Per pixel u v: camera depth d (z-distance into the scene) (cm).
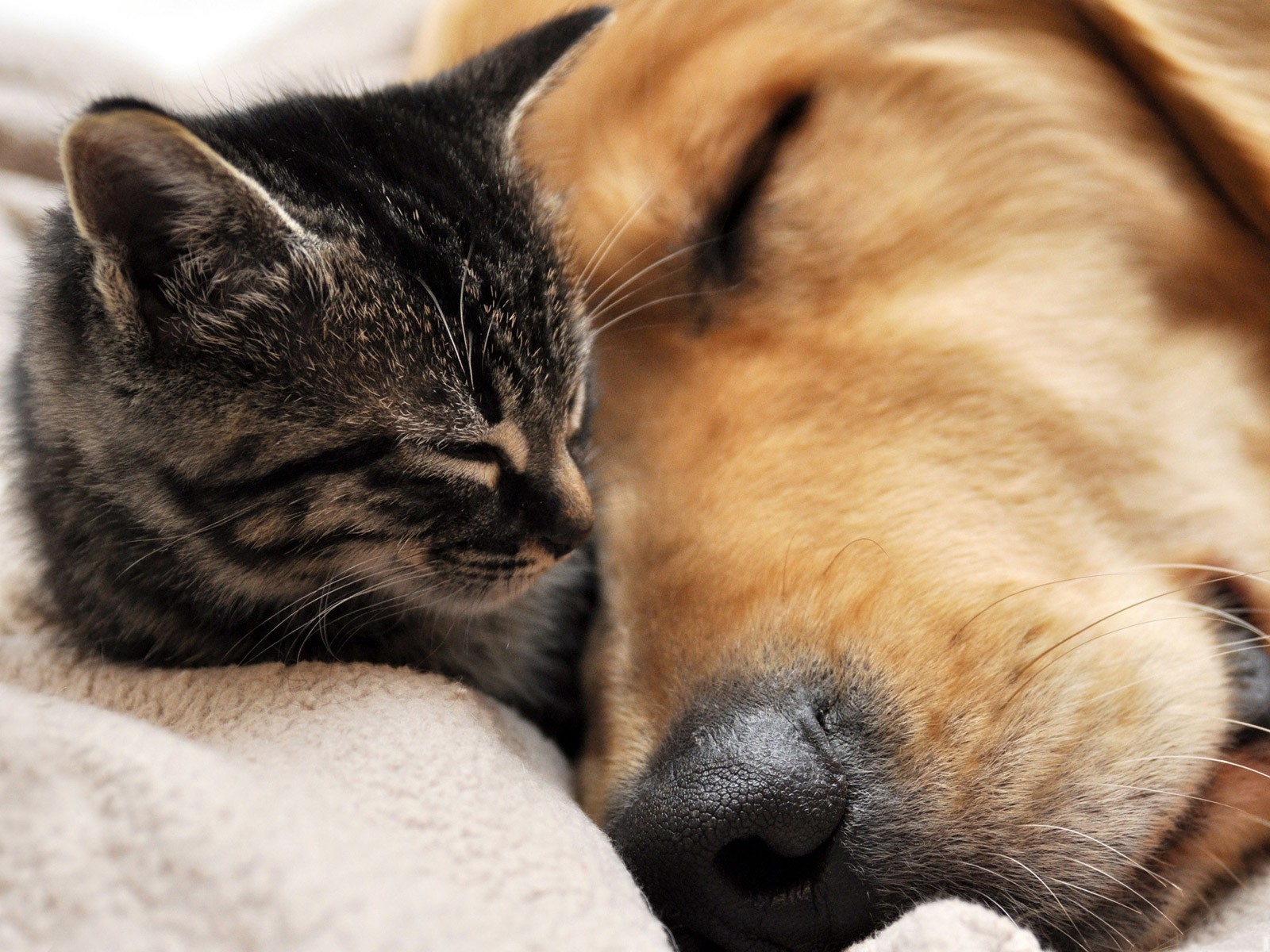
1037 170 44
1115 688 40
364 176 42
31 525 44
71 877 34
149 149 39
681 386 44
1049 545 42
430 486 42
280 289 41
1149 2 44
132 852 35
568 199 45
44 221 45
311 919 34
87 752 35
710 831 38
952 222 44
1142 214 44
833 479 42
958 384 43
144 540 42
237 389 41
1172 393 44
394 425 41
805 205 44
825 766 39
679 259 44
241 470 42
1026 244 44
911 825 39
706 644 41
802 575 41
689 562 42
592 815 40
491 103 45
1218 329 45
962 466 42
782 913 38
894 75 44
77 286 41
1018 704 40
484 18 48
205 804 35
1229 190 44
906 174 44
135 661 42
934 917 36
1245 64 44
